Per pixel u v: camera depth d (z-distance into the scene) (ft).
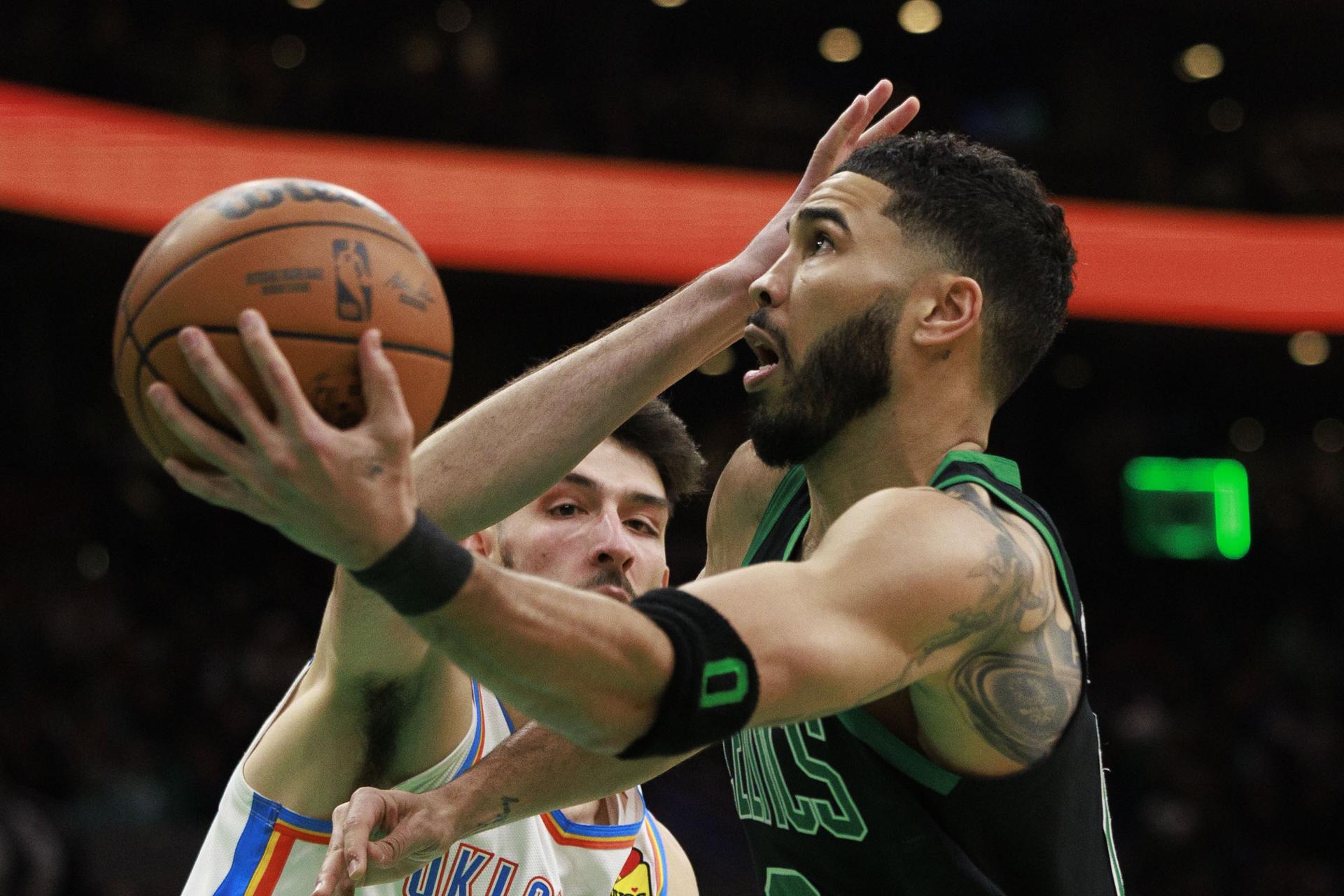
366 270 13.70
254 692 89.04
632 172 100.17
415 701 19.54
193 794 83.66
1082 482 145.38
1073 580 16.75
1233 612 136.77
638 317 19.19
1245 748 105.19
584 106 119.03
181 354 13.21
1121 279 104.99
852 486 17.44
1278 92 157.48
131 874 74.90
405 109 113.29
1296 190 128.16
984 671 15.40
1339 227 108.58
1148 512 147.02
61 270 111.96
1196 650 123.24
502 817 18.45
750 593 13.80
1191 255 106.52
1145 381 149.79
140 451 110.83
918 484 17.04
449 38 127.75
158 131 89.04
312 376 13.30
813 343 16.92
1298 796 102.27
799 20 149.07
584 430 18.58
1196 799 97.96
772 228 19.54
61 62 104.32
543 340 132.16
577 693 13.03
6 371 111.55
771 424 17.30
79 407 115.14
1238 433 157.38
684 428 24.43
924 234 16.94
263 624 96.07
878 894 16.98
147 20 127.13
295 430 12.23
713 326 19.02
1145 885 91.71
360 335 13.51
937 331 16.83
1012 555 15.21
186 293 13.21
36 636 90.33
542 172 98.17
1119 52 141.08
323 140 94.43
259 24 135.95
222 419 13.28
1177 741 103.45
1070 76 142.00
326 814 20.04
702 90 128.36
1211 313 103.91
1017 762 15.96
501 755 18.69
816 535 18.38
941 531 14.90
